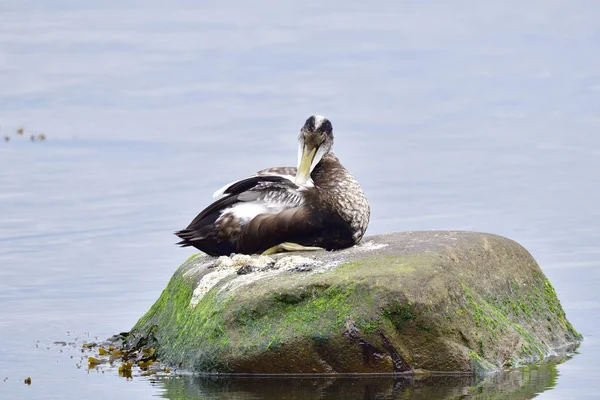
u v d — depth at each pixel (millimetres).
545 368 14039
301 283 13633
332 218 15867
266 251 15758
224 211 15961
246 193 16047
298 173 16266
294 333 13430
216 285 14562
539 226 23781
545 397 12781
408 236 16047
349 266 13883
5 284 19844
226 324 13773
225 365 13672
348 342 13312
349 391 13016
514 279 15406
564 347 15297
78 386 13742
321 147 16922
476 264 14758
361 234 16203
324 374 13445
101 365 14852
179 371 14203
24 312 18047
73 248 22422
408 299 13234
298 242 15867
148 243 22828
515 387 13148
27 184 28516
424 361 13383
